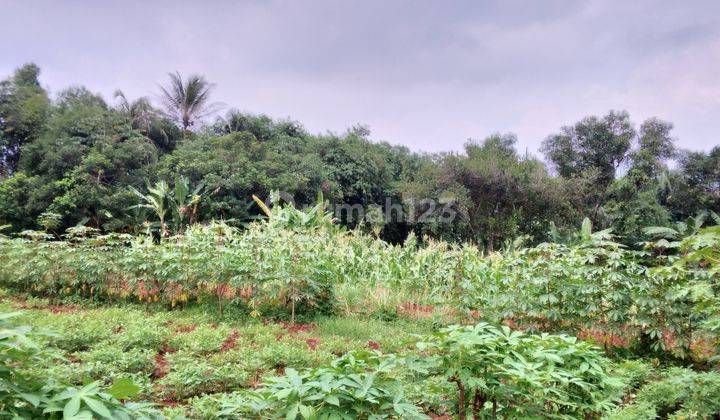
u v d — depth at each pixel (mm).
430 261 11172
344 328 7898
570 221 27641
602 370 2840
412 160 40562
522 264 7402
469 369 2555
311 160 27141
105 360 5102
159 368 5469
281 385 2189
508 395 2688
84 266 9359
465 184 26859
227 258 8891
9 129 25250
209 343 6176
